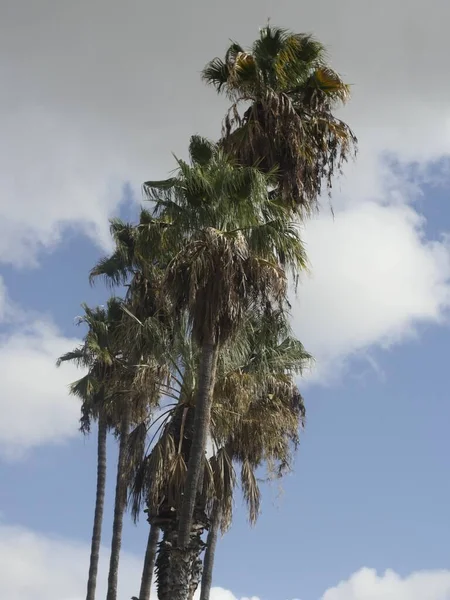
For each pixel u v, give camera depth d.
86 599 43.94
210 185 24.19
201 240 23.44
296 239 24.22
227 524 25.45
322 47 27.34
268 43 27.41
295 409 31.00
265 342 27.47
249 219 24.23
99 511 45.34
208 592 37.97
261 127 26.30
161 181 24.70
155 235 25.06
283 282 23.44
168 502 25.12
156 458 25.48
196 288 22.81
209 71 27.66
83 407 43.47
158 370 27.03
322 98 27.48
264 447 29.44
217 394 26.70
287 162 26.25
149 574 31.30
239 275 23.19
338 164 27.27
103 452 45.78
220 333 23.48
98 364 40.19
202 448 23.67
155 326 27.59
